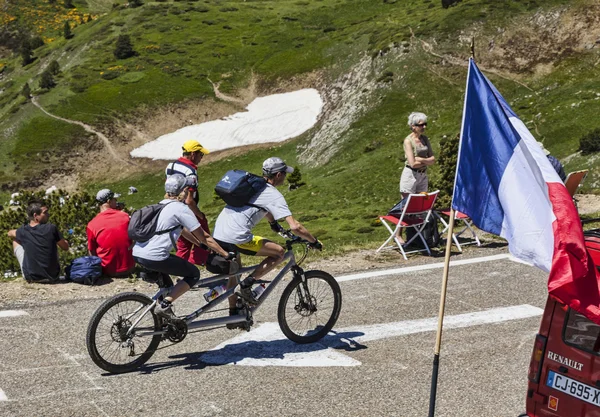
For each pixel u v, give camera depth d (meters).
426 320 8.47
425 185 11.89
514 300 9.27
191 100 94.69
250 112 91.06
